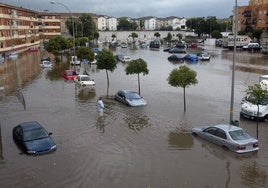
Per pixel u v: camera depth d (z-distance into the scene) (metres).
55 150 17.12
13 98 30.77
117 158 16.17
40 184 13.54
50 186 13.36
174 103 28.28
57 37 69.38
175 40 135.12
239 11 118.81
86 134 19.84
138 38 159.00
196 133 19.42
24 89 35.41
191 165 15.34
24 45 100.38
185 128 21.03
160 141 18.62
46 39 128.38
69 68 54.25
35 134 17.69
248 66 57.69
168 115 24.25
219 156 16.41
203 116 23.95
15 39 91.00
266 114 22.64
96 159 16.03
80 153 16.81
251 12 115.50
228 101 29.06
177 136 19.45
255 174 14.44
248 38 99.50
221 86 37.12
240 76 45.50
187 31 156.62
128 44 129.75
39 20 126.81
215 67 56.44
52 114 24.62
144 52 91.81
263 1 120.06
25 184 13.56
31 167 15.17
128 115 24.30
